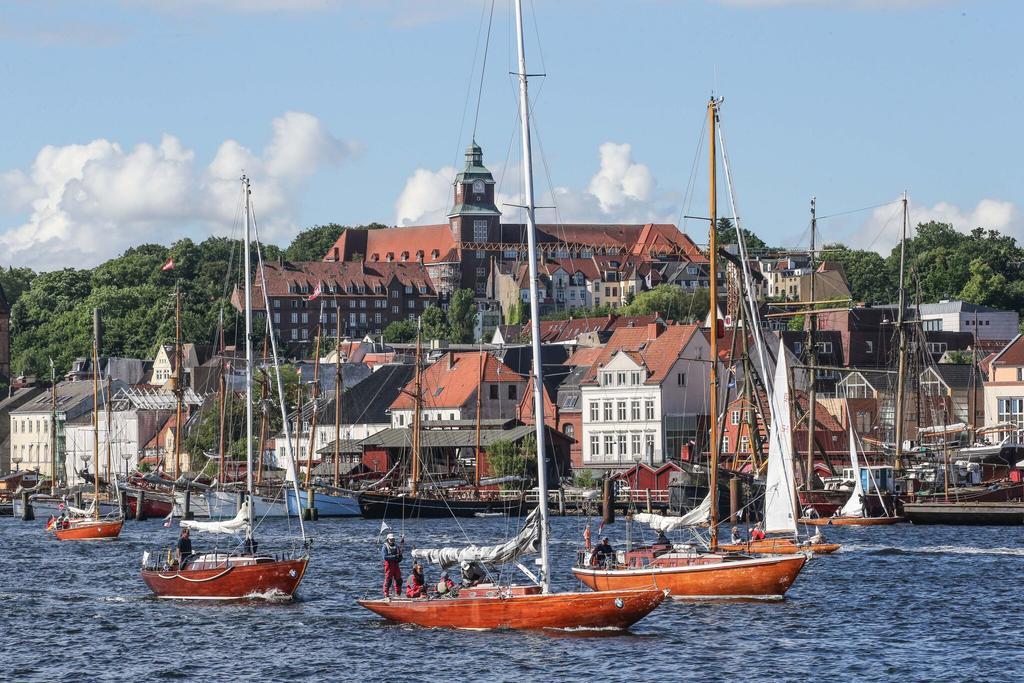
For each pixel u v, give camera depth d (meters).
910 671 116.81
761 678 114.44
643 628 133.88
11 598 162.00
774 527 172.00
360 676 116.62
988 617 141.75
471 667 118.38
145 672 120.00
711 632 132.25
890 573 174.62
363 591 163.50
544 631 130.38
